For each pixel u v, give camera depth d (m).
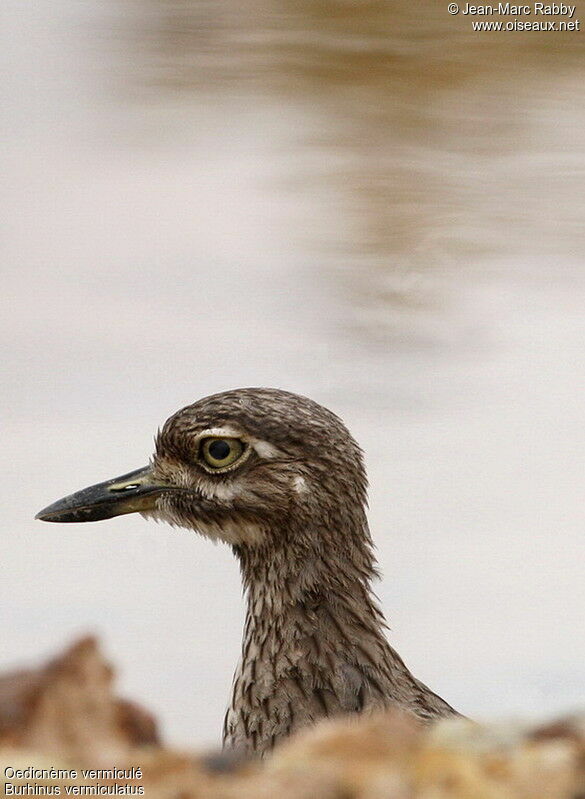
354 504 9.04
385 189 22.73
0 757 6.49
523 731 6.37
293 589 8.93
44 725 7.13
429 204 22.02
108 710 7.25
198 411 9.18
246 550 9.14
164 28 26.34
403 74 25.27
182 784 6.04
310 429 8.98
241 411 9.06
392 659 8.94
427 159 23.78
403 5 25.53
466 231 21.45
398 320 17.56
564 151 24.14
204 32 26.14
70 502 9.52
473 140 24.80
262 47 25.72
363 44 25.36
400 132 24.50
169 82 25.78
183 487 9.27
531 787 5.85
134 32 26.19
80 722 7.18
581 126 24.91
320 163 23.97
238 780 6.06
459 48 25.58
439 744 6.19
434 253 20.09
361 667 8.77
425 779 5.89
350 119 24.95
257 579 9.08
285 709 8.78
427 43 25.67
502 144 24.69
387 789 5.82
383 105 24.98
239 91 25.52
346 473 9.00
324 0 25.77
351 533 9.02
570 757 5.99
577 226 21.22
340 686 8.73
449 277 19.42
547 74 25.27
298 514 8.94
